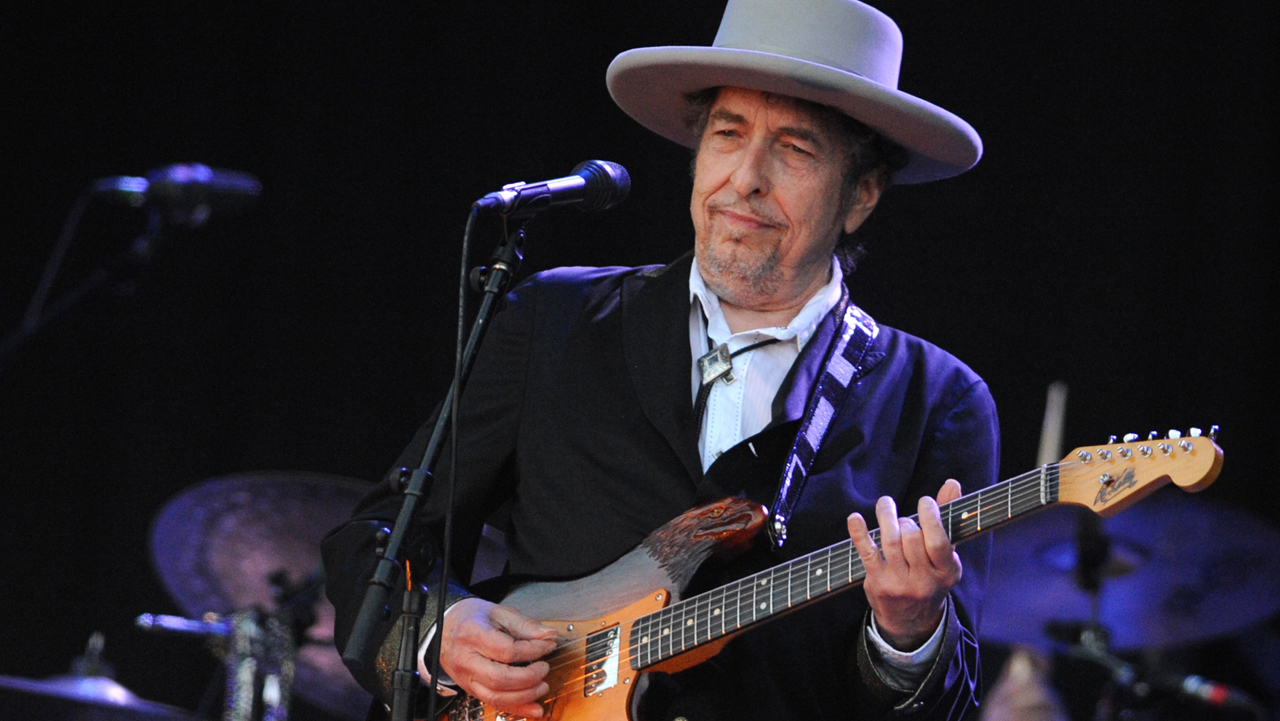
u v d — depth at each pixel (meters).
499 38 20.39
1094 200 17.94
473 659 8.23
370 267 20.70
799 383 8.64
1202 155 17.61
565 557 8.62
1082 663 14.25
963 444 8.72
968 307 18.23
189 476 20.89
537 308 9.42
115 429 21.09
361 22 20.94
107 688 13.56
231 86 21.22
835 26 9.05
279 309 20.92
